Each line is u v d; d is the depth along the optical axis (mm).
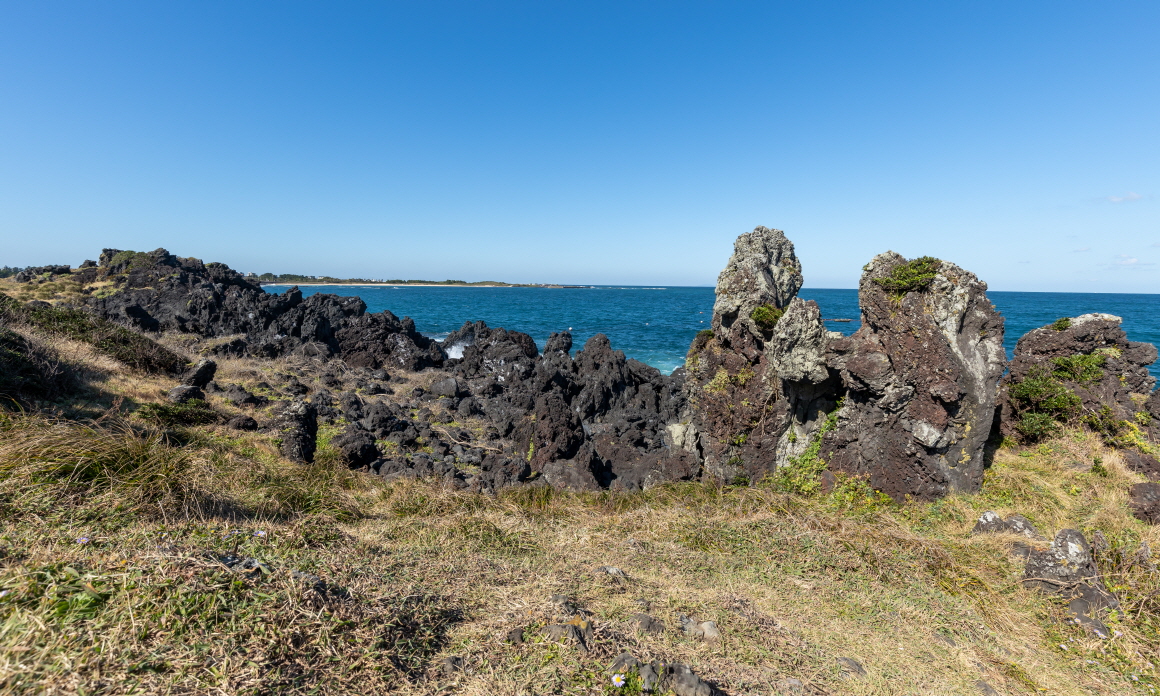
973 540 8562
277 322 30438
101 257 41281
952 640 6047
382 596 4664
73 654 3021
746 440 11867
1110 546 8312
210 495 6875
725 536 8531
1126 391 13258
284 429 14422
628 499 10969
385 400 22281
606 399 21781
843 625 6121
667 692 3824
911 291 10430
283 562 4812
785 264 14008
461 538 7676
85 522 4918
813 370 10938
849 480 10992
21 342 13211
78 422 9766
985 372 10297
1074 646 6164
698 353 13219
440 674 3859
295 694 3205
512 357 26641
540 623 4668
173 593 3664
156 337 27203
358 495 10445
